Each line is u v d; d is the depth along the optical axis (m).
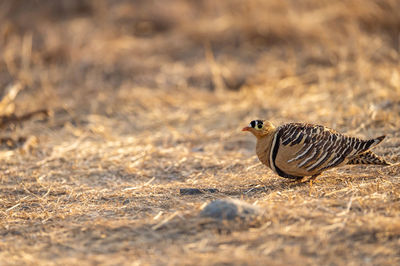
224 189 10.04
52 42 24.02
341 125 13.62
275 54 22.00
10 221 8.96
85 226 8.32
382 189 9.02
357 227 7.43
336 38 21.64
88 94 19.67
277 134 9.55
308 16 23.30
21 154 13.66
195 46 23.55
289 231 7.46
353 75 18.09
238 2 25.36
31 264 6.98
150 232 7.86
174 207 9.06
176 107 18.11
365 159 9.49
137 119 16.98
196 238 7.52
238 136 14.55
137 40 24.56
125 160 12.90
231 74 20.67
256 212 7.98
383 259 6.57
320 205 8.40
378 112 13.93
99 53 23.00
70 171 12.24
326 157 9.29
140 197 9.91
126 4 27.59
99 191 10.62
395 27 21.72
